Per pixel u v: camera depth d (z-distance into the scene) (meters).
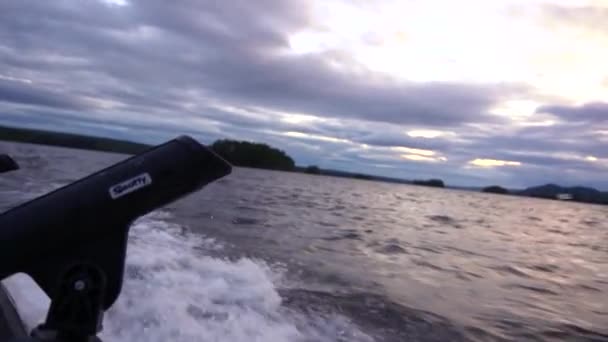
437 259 9.80
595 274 10.20
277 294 5.11
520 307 6.42
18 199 10.01
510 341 4.89
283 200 22.23
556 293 7.70
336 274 6.76
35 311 3.27
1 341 2.26
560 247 15.38
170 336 3.49
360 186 63.09
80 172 20.62
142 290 4.51
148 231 8.34
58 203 0.96
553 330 5.47
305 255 8.12
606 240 19.30
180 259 6.11
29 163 22.39
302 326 4.20
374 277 7.02
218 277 5.39
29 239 0.94
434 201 42.56
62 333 0.91
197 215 12.01
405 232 14.53
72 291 0.92
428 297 6.23
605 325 5.87
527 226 24.17
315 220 14.80
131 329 3.54
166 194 1.00
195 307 4.23
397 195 46.62
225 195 21.16
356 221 16.33
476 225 20.98
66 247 0.96
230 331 3.76
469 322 5.29
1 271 0.93
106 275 0.96
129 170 0.99
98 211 0.96
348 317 4.68
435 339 4.51
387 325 4.65
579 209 60.09
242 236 9.38
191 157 1.02
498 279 8.34
